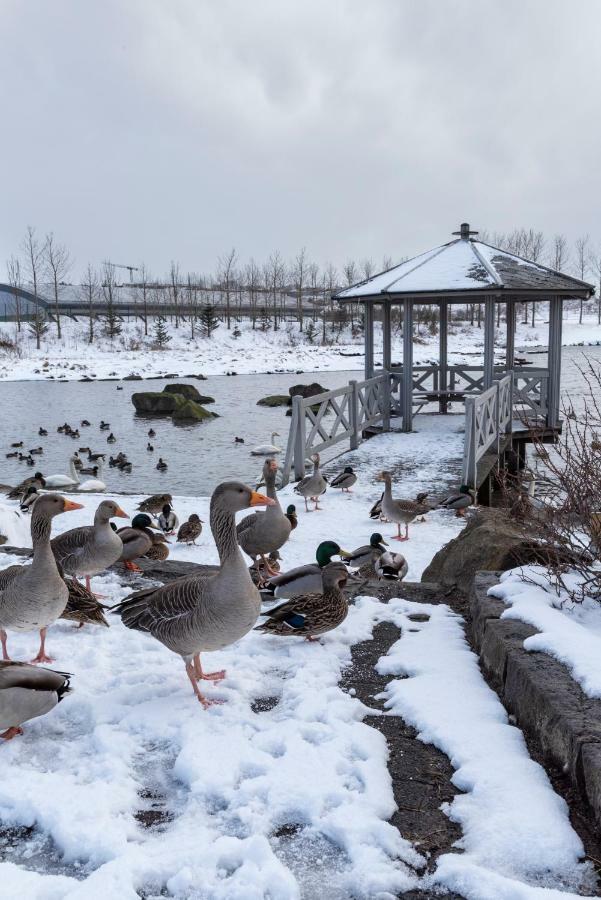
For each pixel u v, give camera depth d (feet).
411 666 15.79
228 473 69.62
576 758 11.04
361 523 37.42
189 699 14.48
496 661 14.73
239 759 12.04
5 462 78.07
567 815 10.64
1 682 12.19
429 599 21.03
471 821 10.61
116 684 15.30
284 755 12.18
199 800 11.15
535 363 170.81
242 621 13.62
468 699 14.16
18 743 12.78
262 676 15.76
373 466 50.16
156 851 9.78
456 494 38.58
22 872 9.32
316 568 18.94
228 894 9.02
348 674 15.90
